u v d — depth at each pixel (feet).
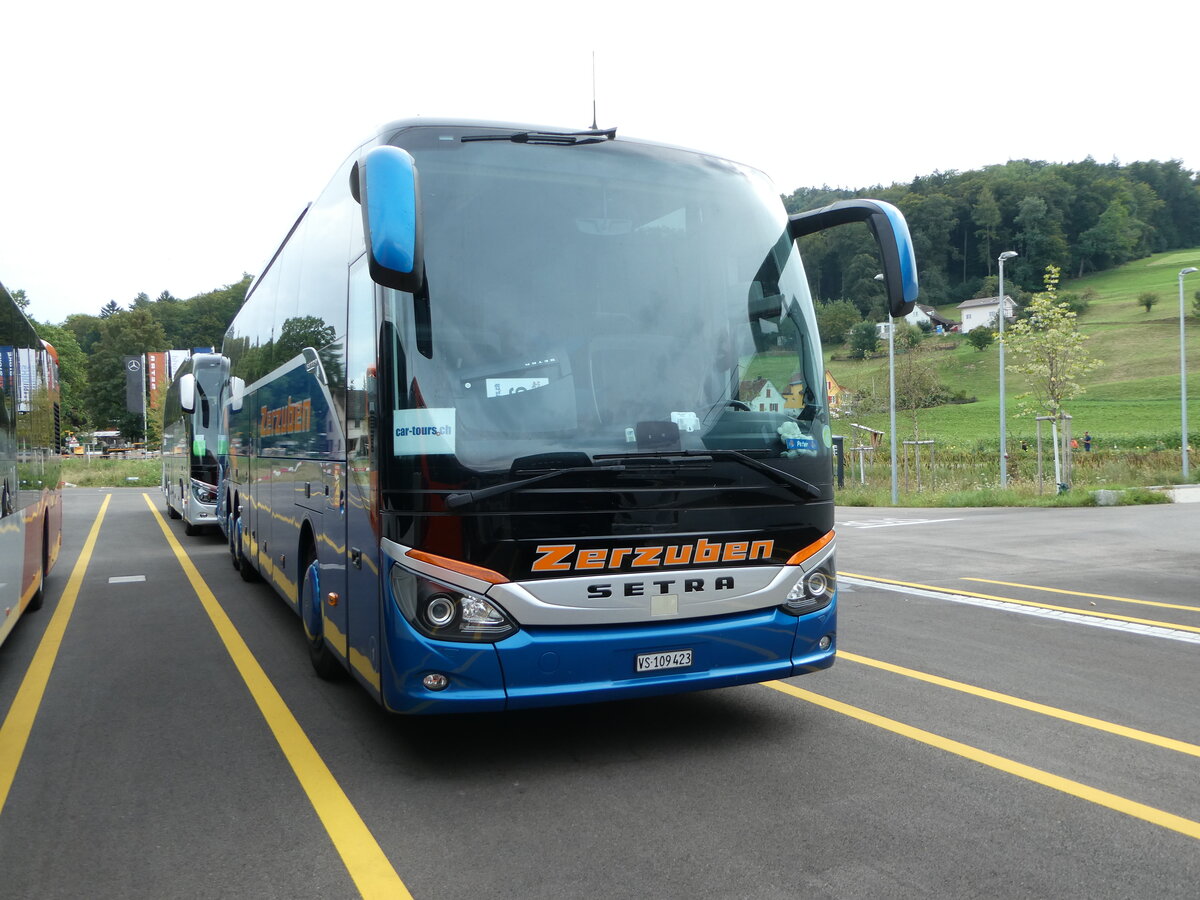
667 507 15.23
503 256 15.33
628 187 16.46
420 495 14.34
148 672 23.09
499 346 14.88
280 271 27.48
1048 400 88.84
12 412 24.07
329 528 19.27
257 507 31.09
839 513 77.00
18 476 25.26
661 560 15.19
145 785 15.37
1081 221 463.83
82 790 15.17
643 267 16.12
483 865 12.23
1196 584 35.73
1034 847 12.57
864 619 28.58
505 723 18.39
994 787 14.74
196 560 46.06
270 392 28.37
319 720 18.86
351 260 17.48
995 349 327.67
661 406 15.49
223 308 420.77
